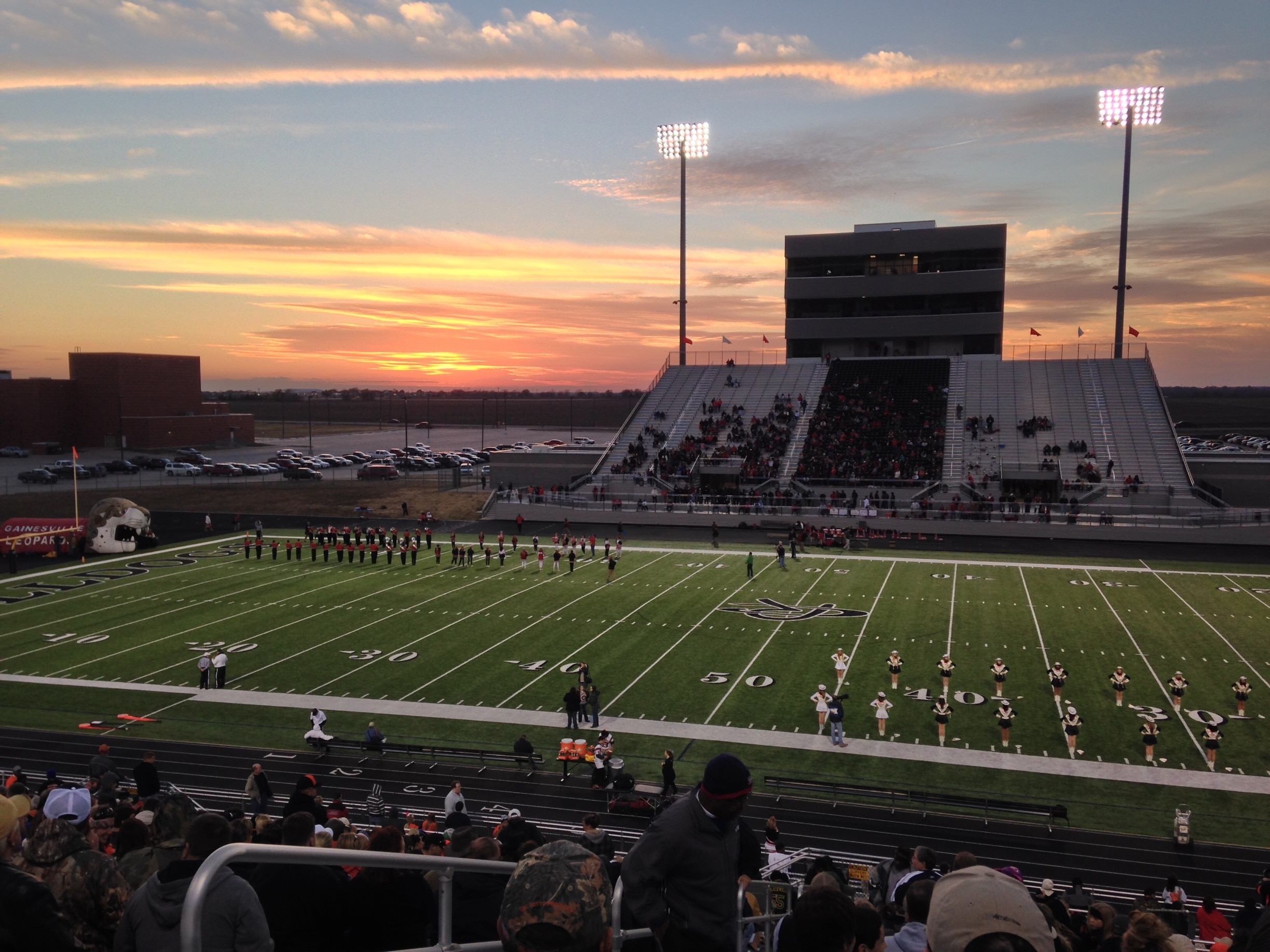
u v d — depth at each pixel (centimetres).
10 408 10138
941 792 2267
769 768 2417
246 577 4716
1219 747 2498
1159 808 2172
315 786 1391
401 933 528
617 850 1970
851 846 2017
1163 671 3105
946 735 2625
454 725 2731
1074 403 6931
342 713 2828
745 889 645
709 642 3503
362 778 2392
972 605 4000
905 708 2823
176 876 410
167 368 11025
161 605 4119
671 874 427
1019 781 2323
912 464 6519
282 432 15375
